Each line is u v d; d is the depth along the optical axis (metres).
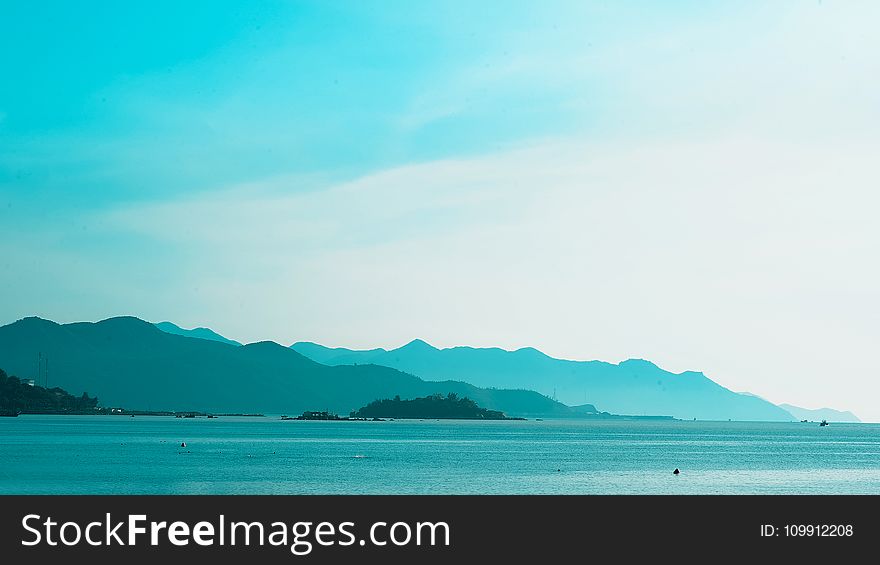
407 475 96.56
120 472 97.88
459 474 98.50
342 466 109.38
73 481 86.94
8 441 170.25
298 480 89.44
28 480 87.75
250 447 158.38
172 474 95.44
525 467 110.31
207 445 164.50
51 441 171.62
